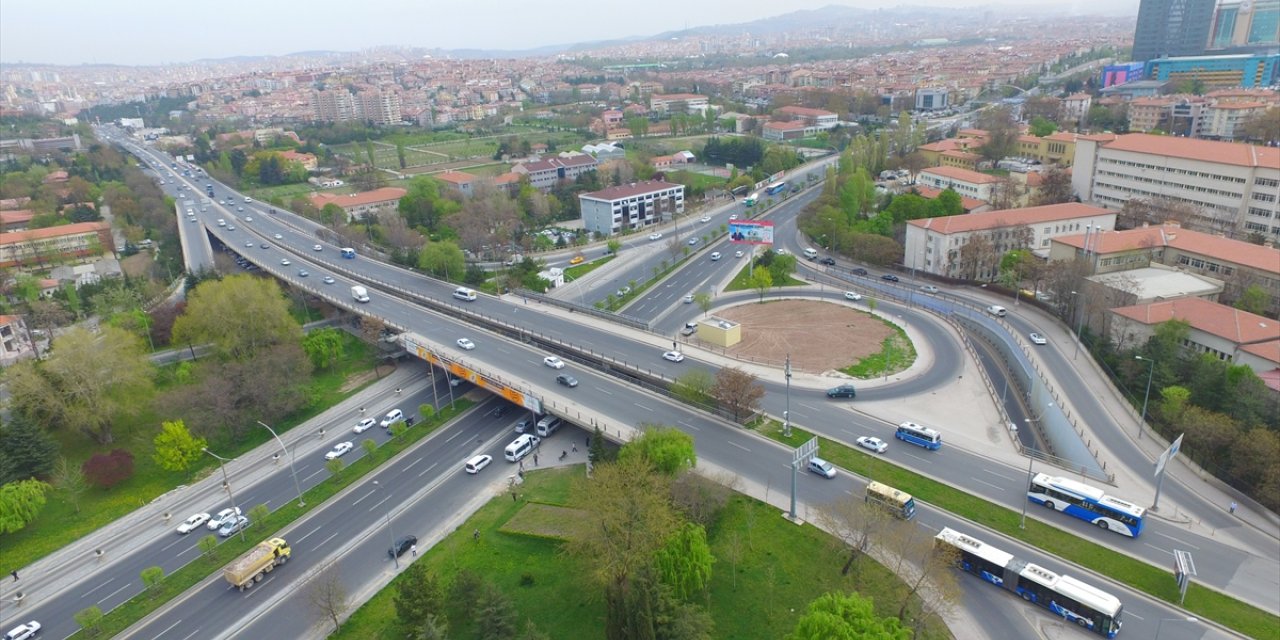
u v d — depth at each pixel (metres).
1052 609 70.38
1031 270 161.88
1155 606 70.50
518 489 100.44
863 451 101.00
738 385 107.88
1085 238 159.88
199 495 107.12
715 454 101.31
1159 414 106.12
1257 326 118.81
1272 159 181.62
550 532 89.12
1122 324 130.75
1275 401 100.94
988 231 180.62
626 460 85.75
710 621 66.94
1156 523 82.62
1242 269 146.50
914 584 72.38
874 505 80.50
